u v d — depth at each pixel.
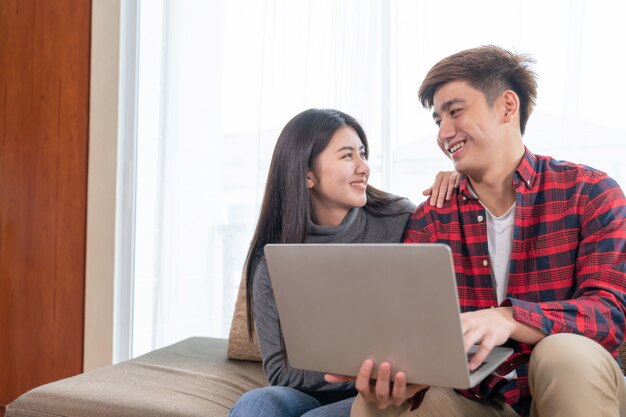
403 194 2.08
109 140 2.43
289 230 1.43
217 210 2.38
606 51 1.84
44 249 2.52
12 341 2.56
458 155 1.29
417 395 1.03
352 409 1.04
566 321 1.01
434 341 0.86
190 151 2.42
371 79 2.13
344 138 1.45
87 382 1.55
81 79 2.49
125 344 2.42
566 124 1.87
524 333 1.00
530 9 1.93
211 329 2.36
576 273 1.19
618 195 1.19
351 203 1.45
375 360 0.92
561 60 1.89
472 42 2.01
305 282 0.94
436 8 2.07
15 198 2.58
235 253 2.35
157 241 2.42
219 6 2.41
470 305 1.29
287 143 1.46
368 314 0.90
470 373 0.89
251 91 2.36
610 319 1.03
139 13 2.49
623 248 1.12
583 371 0.86
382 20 2.14
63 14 2.53
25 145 2.57
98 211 2.43
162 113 2.44
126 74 2.48
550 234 1.22
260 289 1.42
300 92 2.26
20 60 2.59
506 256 1.29
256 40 2.36
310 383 1.29
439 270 0.82
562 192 1.24
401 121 2.09
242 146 2.36
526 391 1.17
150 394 1.46
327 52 2.22
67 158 2.50
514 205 1.27
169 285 2.41
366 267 0.88
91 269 2.43
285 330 1.00
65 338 2.47
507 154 1.28
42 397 1.47
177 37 2.46
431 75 1.31
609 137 1.83
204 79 2.42
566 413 0.85
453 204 1.35
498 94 1.27
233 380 1.60
